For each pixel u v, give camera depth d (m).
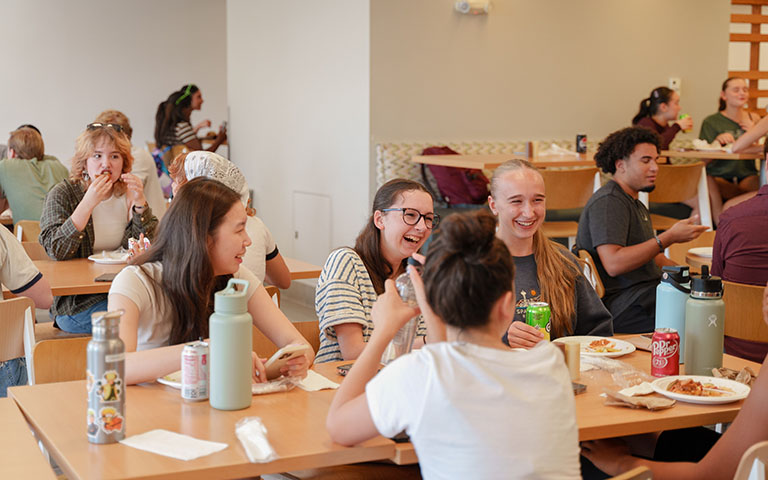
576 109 6.36
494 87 6.02
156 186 4.98
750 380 2.01
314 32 6.12
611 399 1.82
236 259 2.08
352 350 2.30
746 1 7.75
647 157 3.59
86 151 3.73
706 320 2.07
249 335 1.71
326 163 6.08
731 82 6.56
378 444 1.51
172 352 1.85
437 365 1.37
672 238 3.37
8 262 2.91
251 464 1.42
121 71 9.28
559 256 2.57
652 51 6.61
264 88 6.83
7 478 1.42
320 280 2.40
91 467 1.40
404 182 2.41
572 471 1.40
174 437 1.54
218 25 9.71
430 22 5.73
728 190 6.49
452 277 1.40
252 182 7.11
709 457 1.74
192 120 9.72
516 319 2.43
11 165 5.23
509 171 2.51
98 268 3.54
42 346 2.11
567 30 6.25
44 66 8.93
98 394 1.50
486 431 1.33
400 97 5.68
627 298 3.50
